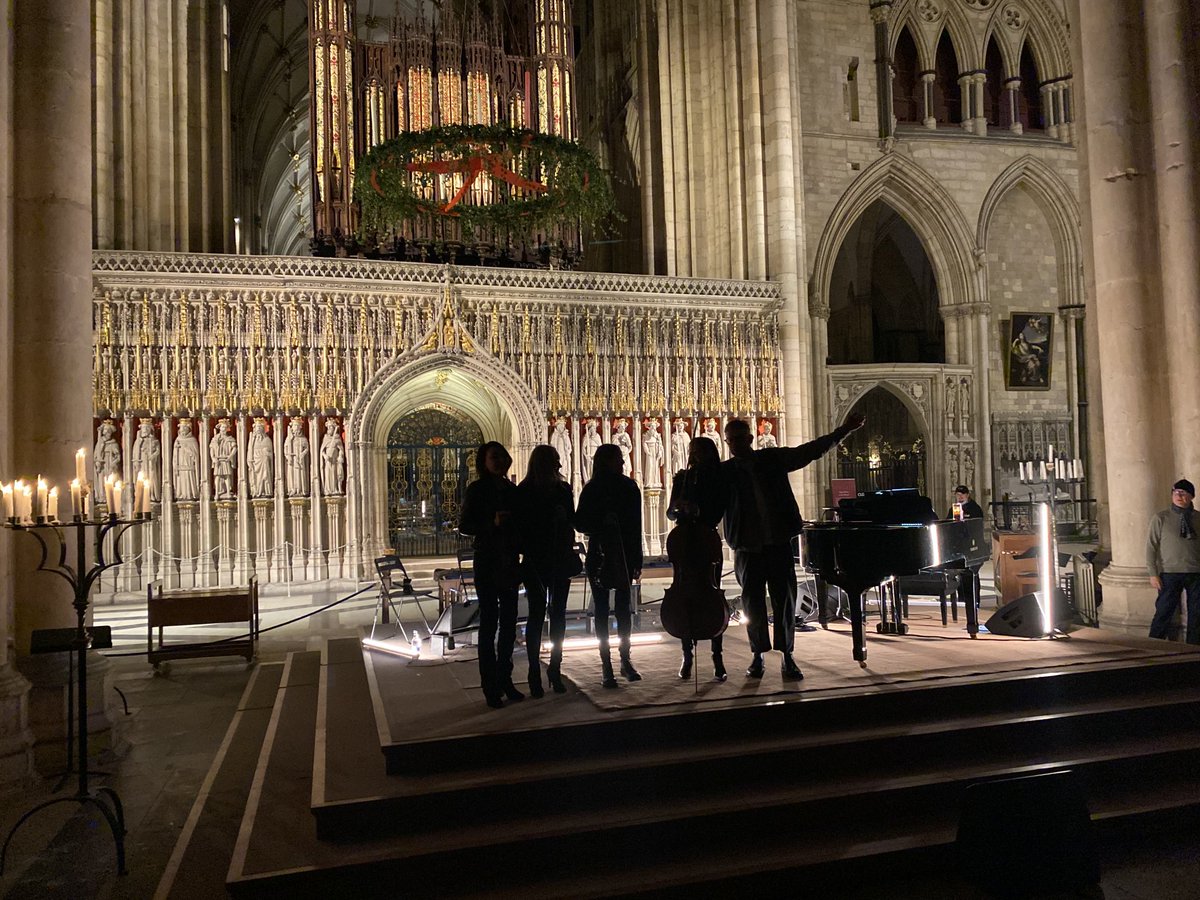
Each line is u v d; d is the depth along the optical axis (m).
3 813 5.95
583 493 6.63
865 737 5.70
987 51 25.72
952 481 23.53
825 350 23.08
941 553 7.47
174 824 5.80
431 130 12.87
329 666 8.63
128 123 15.79
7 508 6.64
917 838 5.01
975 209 24.42
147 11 16.28
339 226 19.44
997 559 11.78
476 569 6.23
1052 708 6.39
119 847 5.07
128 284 15.13
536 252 20.12
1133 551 9.42
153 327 15.30
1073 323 25.16
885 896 4.71
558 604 6.47
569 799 5.12
